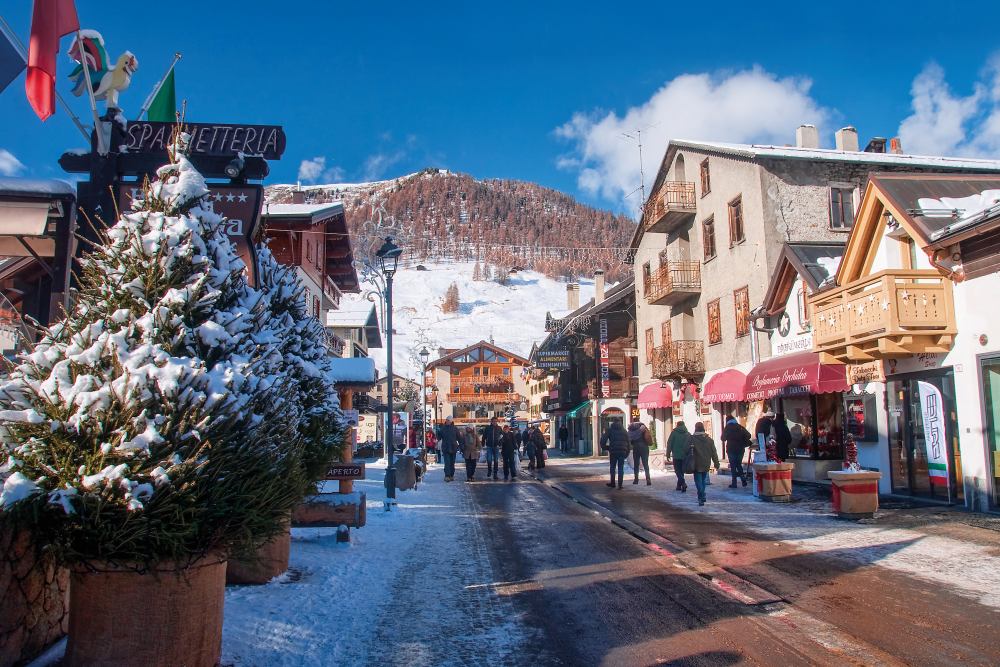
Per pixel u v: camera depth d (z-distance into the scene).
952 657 5.12
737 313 24.12
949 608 6.41
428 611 6.56
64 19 6.92
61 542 3.89
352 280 26.33
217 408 4.13
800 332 19.27
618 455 18.94
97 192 6.37
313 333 8.95
